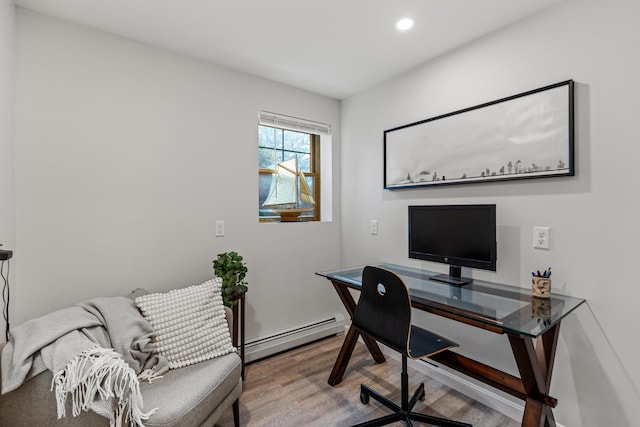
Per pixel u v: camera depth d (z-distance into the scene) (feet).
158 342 5.15
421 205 7.26
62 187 5.72
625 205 4.64
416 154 7.59
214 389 4.61
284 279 8.80
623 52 4.64
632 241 4.59
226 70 7.68
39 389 3.68
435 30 6.14
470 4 5.34
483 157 6.27
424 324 7.47
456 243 6.25
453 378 6.87
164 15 5.64
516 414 5.84
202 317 5.59
